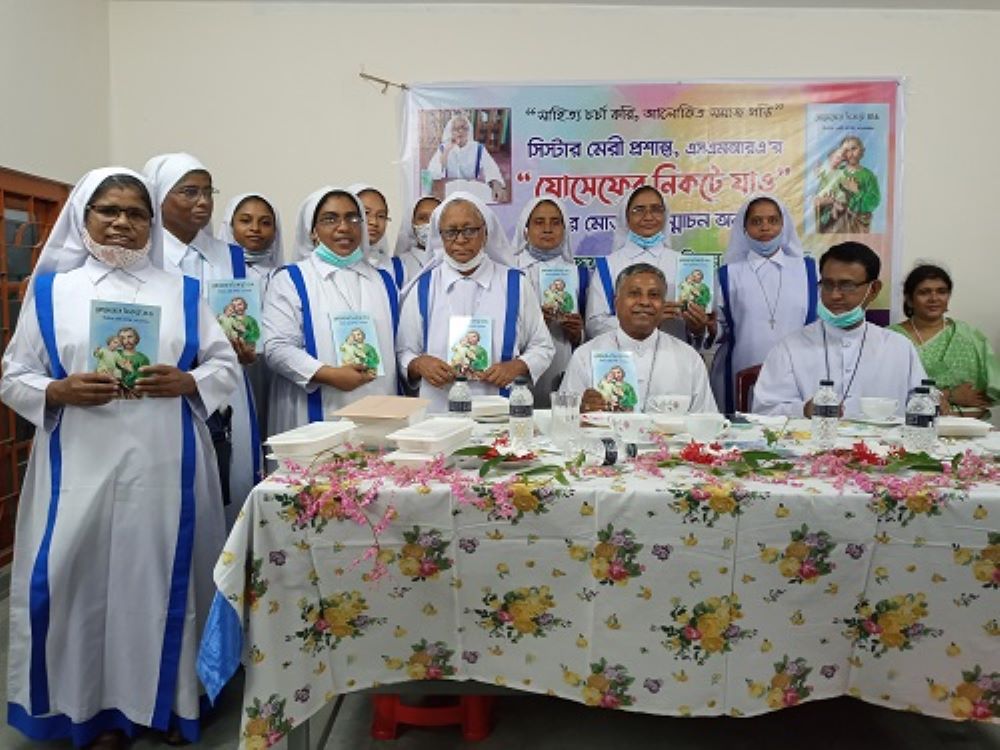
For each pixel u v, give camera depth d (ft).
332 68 14.98
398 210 15.25
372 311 9.78
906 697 5.49
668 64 14.92
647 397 9.09
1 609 10.27
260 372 10.61
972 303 15.20
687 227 15.16
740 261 12.52
